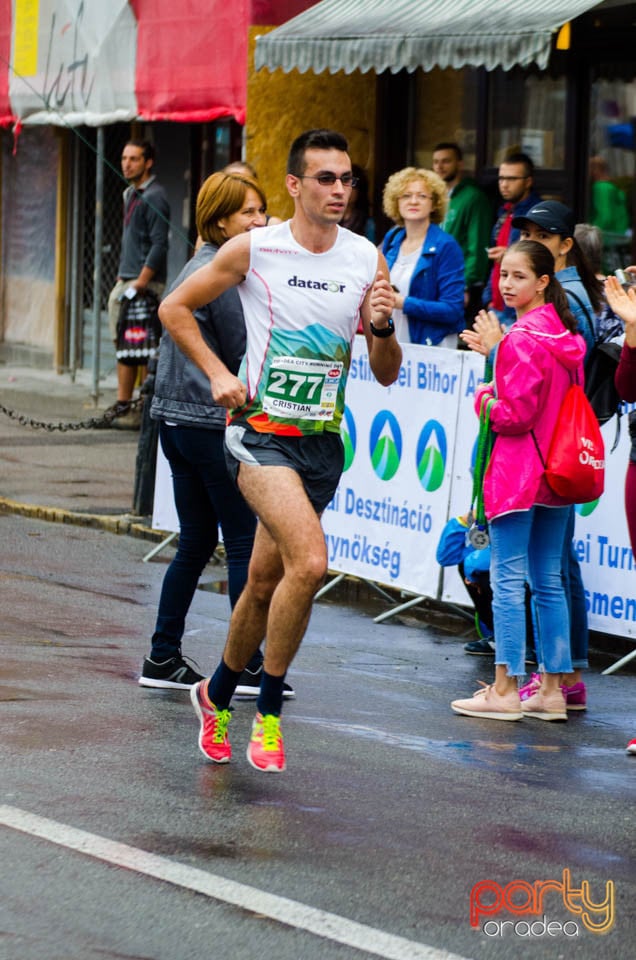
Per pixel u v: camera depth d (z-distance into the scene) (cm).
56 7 3019
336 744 1144
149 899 819
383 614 1642
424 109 2645
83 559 1875
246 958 753
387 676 1394
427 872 882
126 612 1591
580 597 1323
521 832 962
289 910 812
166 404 1234
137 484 2086
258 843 912
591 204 2444
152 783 1017
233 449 1028
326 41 2217
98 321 3142
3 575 1756
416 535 1622
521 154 2167
